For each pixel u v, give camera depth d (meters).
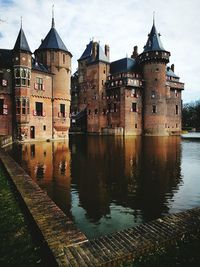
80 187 11.83
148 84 58.41
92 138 46.78
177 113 67.44
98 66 61.53
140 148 28.86
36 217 5.83
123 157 21.39
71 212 8.79
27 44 33.69
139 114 59.59
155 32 58.94
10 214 6.60
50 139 38.19
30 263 4.44
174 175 14.50
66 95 39.81
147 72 58.56
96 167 16.77
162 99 57.91
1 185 9.42
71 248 4.52
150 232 5.20
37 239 5.26
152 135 57.69
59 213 6.08
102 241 4.81
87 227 7.61
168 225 5.51
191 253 4.64
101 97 61.91
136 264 4.32
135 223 7.91
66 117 40.09
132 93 58.25
